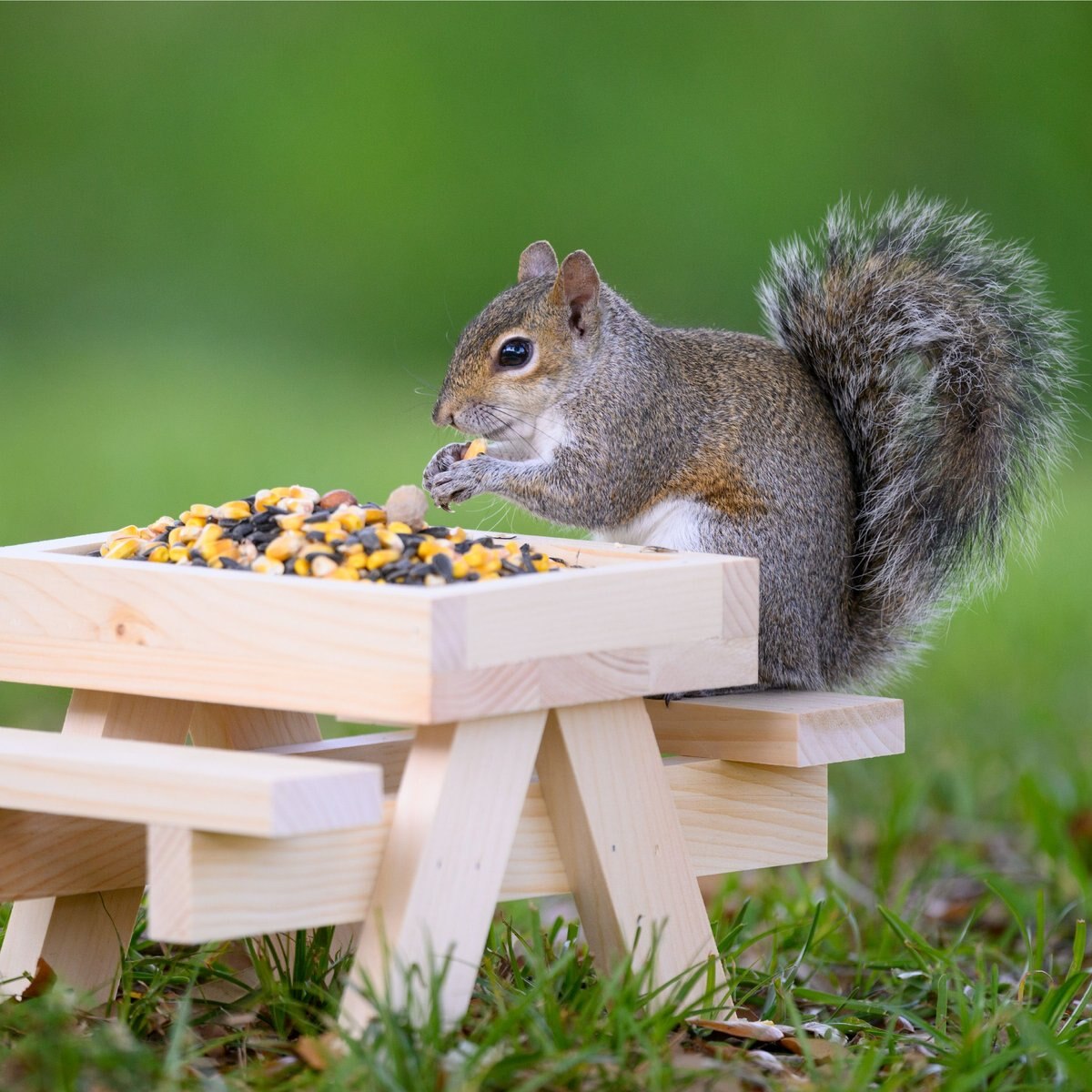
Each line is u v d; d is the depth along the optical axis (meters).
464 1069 5.08
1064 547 18.92
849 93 33.78
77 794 5.25
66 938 6.30
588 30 35.47
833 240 8.72
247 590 5.62
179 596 5.77
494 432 8.56
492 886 5.56
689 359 8.26
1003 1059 5.72
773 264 8.70
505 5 35.31
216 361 27.50
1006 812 10.22
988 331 8.43
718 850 6.55
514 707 5.52
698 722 6.71
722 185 32.28
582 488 8.26
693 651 6.10
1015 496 8.46
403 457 18.98
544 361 8.41
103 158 33.59
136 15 35.88
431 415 8.74
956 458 8.33
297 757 5.46
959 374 8.40
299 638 5.52
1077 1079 5.74
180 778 5.05
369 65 34.78
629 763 6.06
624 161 33.19
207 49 35.56
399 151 33.53
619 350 8.32
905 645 8.39
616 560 6.60
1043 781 10.29
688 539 8.01
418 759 5.54
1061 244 29.97
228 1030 5.96
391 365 27.81
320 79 34.72
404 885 5.40
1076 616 15.39
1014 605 15.93
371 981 5.37
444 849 5.43
